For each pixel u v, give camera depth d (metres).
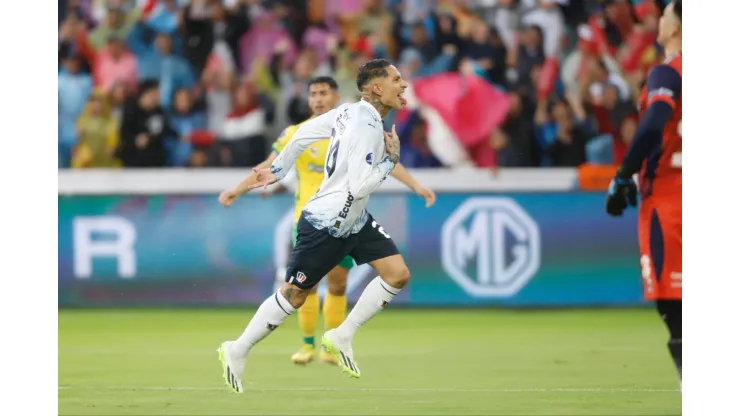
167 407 19.27
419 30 39.47
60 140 38.84
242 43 40.09
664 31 18.62
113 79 39.28
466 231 35.44
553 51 39.22
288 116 38.69
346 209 18.09
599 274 35.44
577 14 39.84
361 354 26.28
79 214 35.81
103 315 34.16
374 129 17.81
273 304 18.53
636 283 35.41
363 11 40.50
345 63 39.41
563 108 37.62
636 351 26.56
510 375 22.92
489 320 32.88
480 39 39.28
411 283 35.47
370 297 18.88
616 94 38.03
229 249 35.75
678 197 18.56
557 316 33.75
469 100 37.50
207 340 28.86
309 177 23.58
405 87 18.39
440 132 37.25
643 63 38.84
